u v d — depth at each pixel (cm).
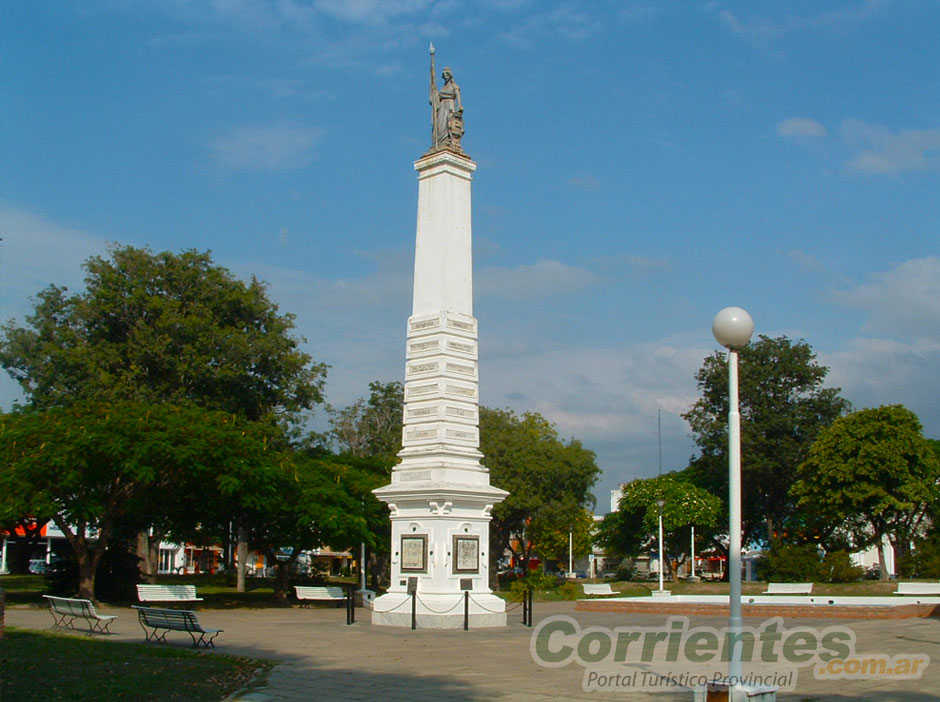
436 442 3259
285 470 4597
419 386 3362
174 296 5819
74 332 5791
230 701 1617
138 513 4412
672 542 8162
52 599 2853
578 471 7356
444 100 3553
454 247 3444
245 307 6009
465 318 3419
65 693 1628
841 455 6425
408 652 2356
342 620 3481
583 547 10362
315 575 6825
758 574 6600
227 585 7025
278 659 2181
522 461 7175
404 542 3216
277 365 5916
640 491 7919
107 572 4378
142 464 3728
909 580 6091
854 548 7238
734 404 1535
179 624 2397
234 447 4059
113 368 5619
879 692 1702
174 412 4159
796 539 7519
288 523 4819
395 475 3294
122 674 1845
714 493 8294
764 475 7712
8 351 5903
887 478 6325
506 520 7588
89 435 3675
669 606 4028
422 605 3092
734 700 1441
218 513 4684
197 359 5538
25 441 3794
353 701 1622
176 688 1716
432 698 1650
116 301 5644
